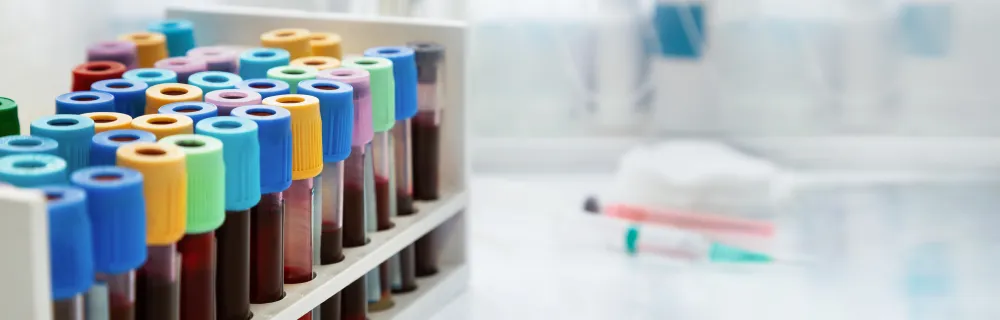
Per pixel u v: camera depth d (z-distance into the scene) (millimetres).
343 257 860
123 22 1182
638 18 1381
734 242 1199
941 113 1423
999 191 1360
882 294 1052
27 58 1065
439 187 1016
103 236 586
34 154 630
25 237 520
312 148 770
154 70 857
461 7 1218
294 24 1036
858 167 1440
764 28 1392
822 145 1433
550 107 1434
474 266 1127
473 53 1400
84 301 614
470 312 1000
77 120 700
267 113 740
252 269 764
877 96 1416
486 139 1442
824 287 1070
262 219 757
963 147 1429
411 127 985
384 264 932
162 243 631
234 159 695
